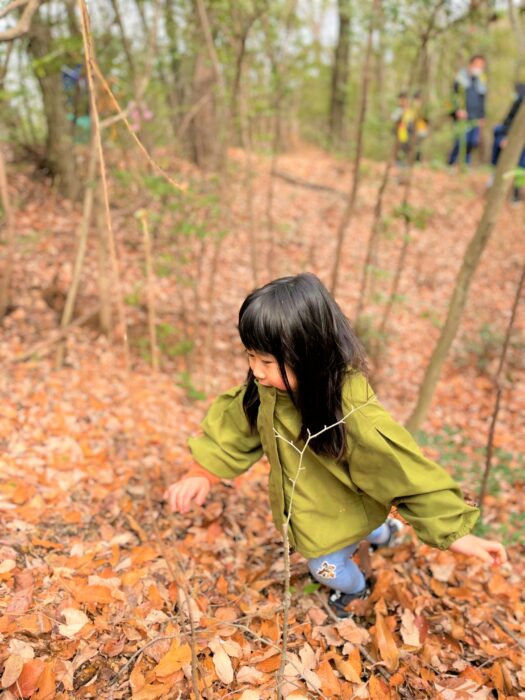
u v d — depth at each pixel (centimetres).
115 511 255
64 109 630
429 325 627
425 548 267
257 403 183
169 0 457
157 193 394
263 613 196
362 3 399
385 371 530
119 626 179
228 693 163
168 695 157
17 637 163
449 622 214
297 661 178
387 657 185
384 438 160
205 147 606
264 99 482
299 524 181
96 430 336
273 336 145
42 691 148
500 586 249
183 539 246
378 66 938
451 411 479
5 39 187
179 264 485
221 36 431
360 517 185
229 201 603
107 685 157
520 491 357
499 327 613
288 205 867
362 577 208
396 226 827
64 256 581
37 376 394
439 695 174
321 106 1236
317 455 169
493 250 791
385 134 683
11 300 489
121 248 592
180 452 336
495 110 1241
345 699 169
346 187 959
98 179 423
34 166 707
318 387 153
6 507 230
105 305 466
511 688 182
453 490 167
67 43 349
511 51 1079
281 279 151
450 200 902
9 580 184
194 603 197
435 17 368
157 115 511
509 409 480
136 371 450
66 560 206
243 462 201
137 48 488
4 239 579
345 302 646
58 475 272
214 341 536
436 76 837
